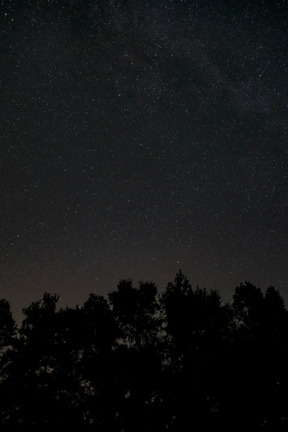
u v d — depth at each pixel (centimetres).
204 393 985
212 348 1058
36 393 1052
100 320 1147
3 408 1070
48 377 1091
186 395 969
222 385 966
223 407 959
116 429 977
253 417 941
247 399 944
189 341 1121
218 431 920
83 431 968
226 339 1068
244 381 954
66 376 1098
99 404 1004
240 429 928
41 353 1145
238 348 1005
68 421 976
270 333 1086
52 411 1005
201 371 994
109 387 1014
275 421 952
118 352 1056
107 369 1029
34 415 1022
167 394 984
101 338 1136
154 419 957
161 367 1041
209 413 955
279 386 982
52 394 1056
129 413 982
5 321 1266
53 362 1133
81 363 1092
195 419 934
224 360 987
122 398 1017
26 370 1123
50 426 983
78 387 1086
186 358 1070
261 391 949
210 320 1147
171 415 970
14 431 1016
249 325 1132
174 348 1109
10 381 1098
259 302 1135
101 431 973
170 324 1145
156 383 1005
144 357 1023
